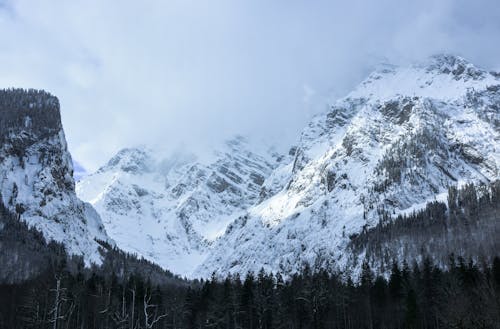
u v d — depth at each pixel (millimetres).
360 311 178125
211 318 166500
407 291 171250
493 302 128125
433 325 162375
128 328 144125
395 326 171875
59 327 149875
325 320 172500
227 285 191250
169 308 176750
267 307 173625
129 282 183500
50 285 158125
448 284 166750
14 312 162125
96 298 165500
